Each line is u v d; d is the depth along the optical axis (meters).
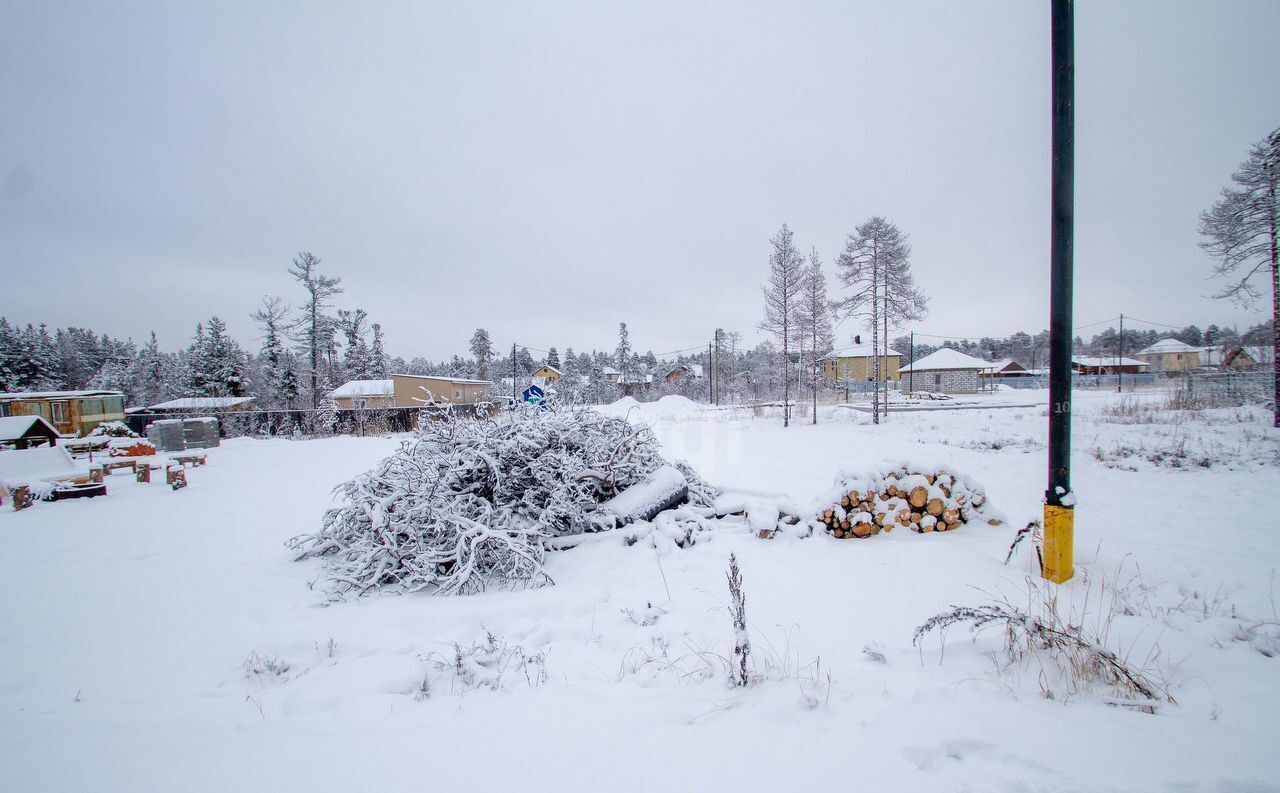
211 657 3.61
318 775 2.05
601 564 5.44
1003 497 7.56
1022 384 60.28
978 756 2.04
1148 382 49.59
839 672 2.88
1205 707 2.43
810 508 6.03
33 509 8.93
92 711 2.87
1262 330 22.17
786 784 1.89
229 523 7.74
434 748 2.24
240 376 43.09
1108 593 3.97
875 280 22.66
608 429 7.57
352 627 4.00
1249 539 5.25
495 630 3.96
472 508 5.88
